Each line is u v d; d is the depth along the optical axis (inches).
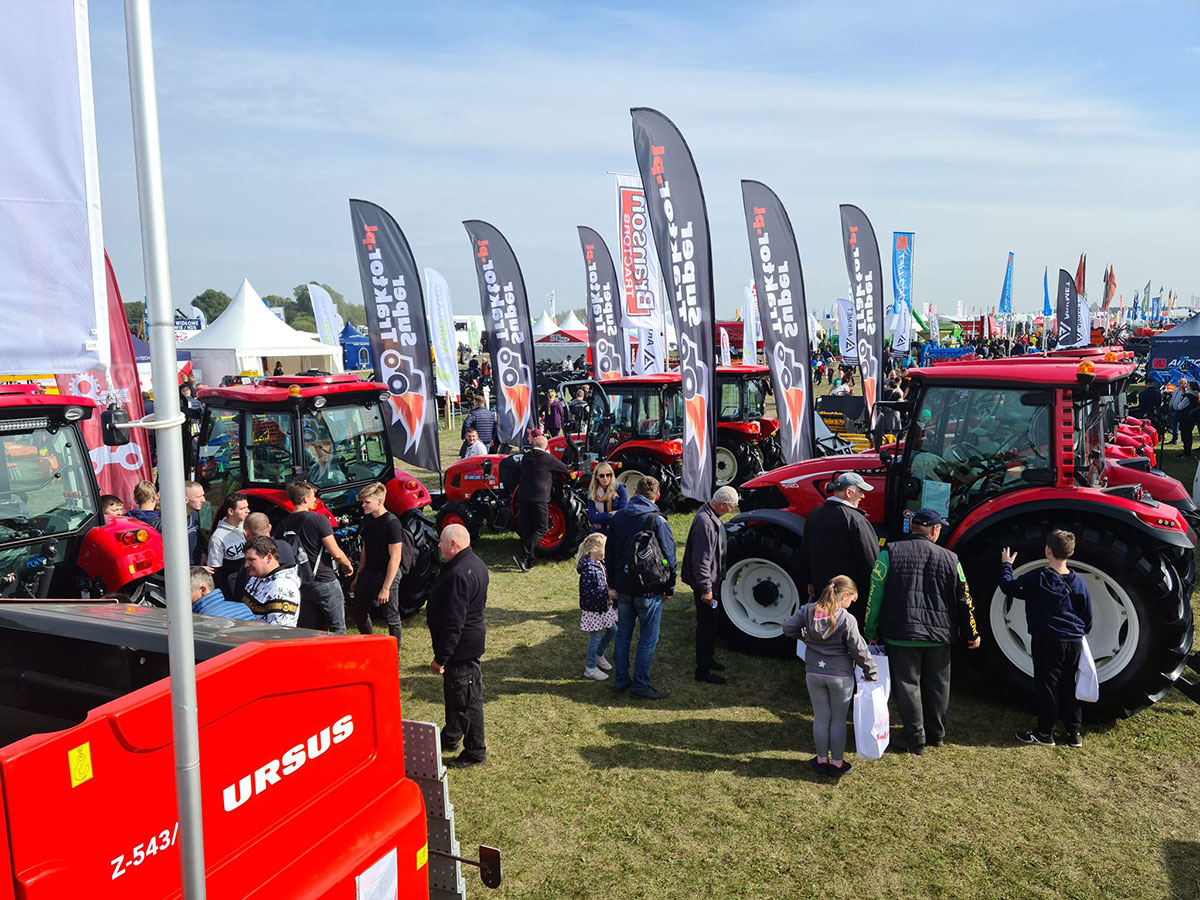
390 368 403.2
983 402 215.9
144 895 72.5
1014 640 213.8
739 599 256.4
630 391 431.8
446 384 612.1
